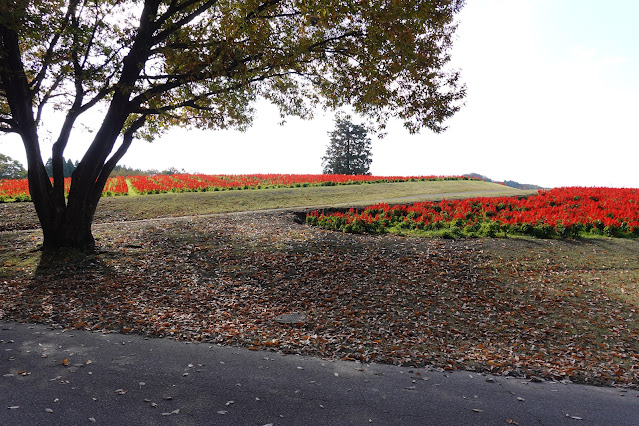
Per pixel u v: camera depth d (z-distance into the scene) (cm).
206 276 1076
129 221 1889
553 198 2252
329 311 854
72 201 1251
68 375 505
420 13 1025
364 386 512
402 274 1104
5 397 440
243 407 441
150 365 551
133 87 1163
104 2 1235
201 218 1816
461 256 1266
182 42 1189
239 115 1426
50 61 1102
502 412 455
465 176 4034
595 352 684
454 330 767
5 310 794
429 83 1239
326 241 1413
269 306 880
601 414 462
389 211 1955
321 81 1336
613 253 1319
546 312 871
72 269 1095
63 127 1255
